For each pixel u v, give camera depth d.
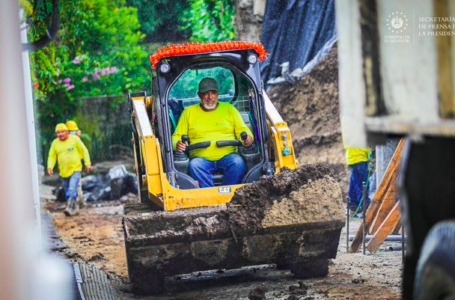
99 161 43.00
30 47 19.95
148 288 18.27
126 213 19.09
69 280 19.23
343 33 11.27
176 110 20.06
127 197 36.22
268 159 19.61
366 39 10.77
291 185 17.94
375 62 10.78
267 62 33.81
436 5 9.89
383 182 21.27
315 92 32.66
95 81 43.53
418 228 10.67
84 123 43.09
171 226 17.58
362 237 21.58
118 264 22.38
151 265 17.84
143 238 17.38
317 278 19.09
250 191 17.89
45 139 42.44
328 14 33.16
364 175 27.48
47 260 21.59
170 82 19.08
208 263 18.02
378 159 26.03
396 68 10.44
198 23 40.00
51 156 32.31
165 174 18.56
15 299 13.61
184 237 17.50
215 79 20.03
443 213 10.66
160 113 19.08
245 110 20.12
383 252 21.67
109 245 25.53
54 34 20.09
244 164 19.44
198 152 19.53
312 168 18.19
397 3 10.35
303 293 17.53
